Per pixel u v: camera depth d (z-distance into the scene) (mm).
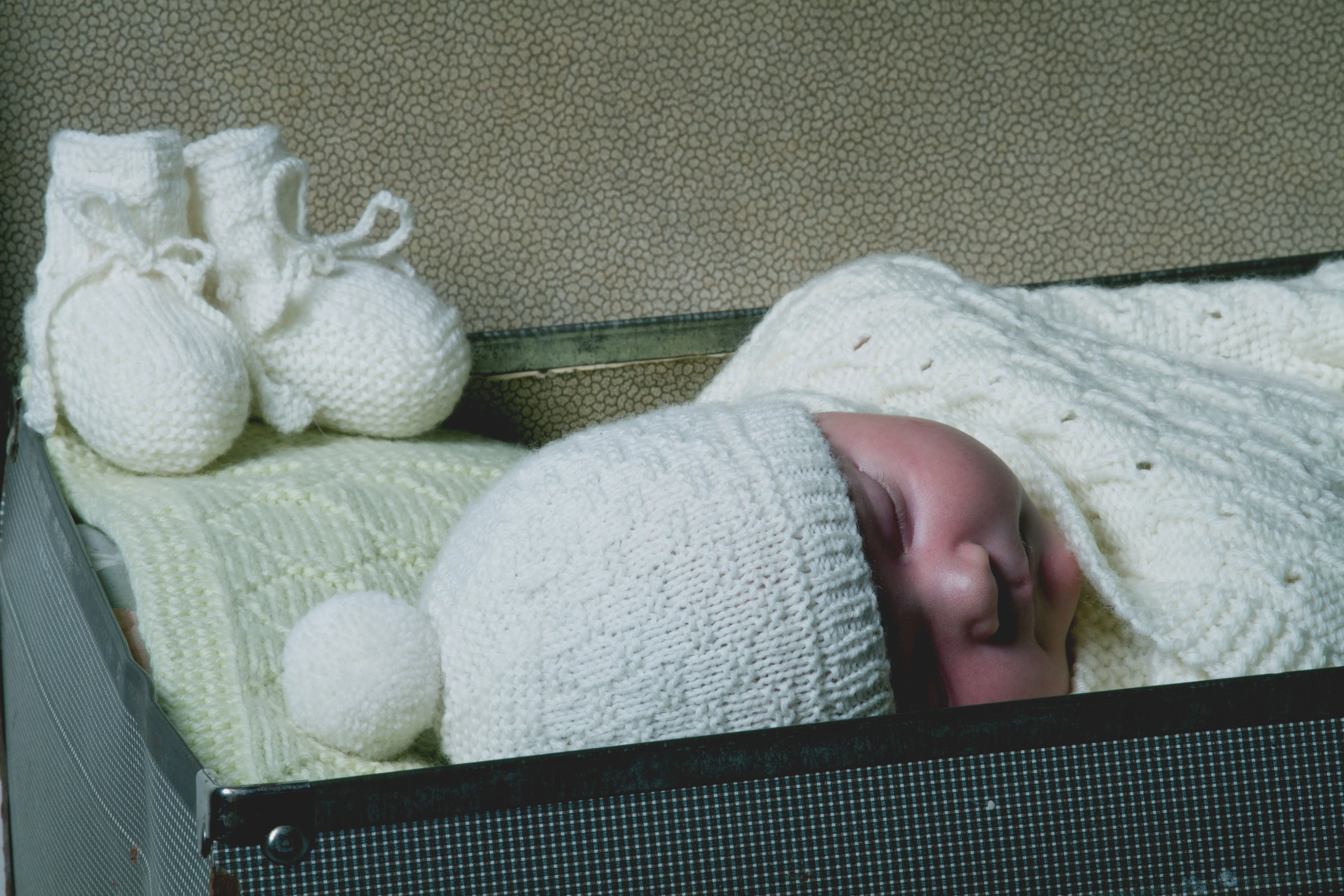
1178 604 679
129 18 1209
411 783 429
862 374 883
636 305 1394
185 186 966
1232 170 1468
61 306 906
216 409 897
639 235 1380
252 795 415
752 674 563
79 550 714
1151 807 469
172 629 684
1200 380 831
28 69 1191
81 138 930
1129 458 740
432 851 431
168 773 480
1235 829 473
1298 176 1479
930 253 1445
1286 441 778
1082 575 695
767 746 450
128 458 899
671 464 608
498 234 1345
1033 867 461
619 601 571
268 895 420
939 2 1387
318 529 845
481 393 1276
